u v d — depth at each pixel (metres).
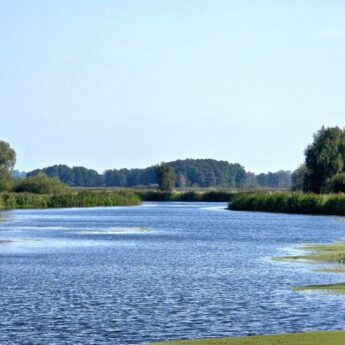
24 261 91.69
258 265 86.81
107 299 61.94
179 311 56.47
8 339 47.53
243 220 197.12
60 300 61.38
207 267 85.25
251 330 49.84
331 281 71.75
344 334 46.44
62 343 46.59
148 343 45.53
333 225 172.62
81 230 155.25
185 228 163.62
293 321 52.34
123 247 113.81
